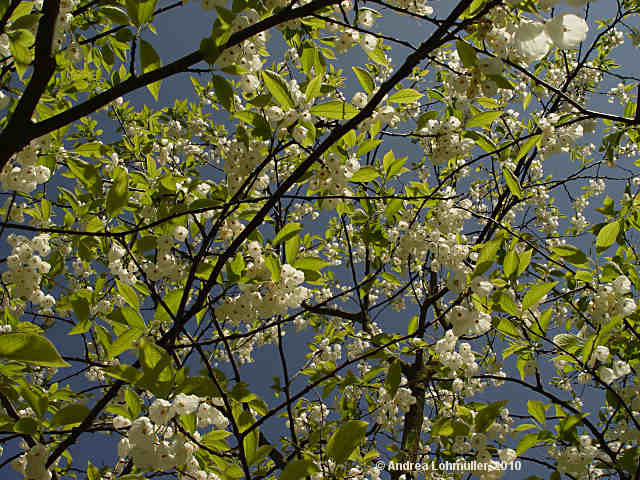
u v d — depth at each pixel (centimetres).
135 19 182
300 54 269
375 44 259
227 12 188
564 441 272
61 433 188
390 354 243
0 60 239
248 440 218
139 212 304
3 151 176
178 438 197
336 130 202
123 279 290
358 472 318
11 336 117
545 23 167
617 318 256
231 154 254
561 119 357
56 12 183
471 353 297
